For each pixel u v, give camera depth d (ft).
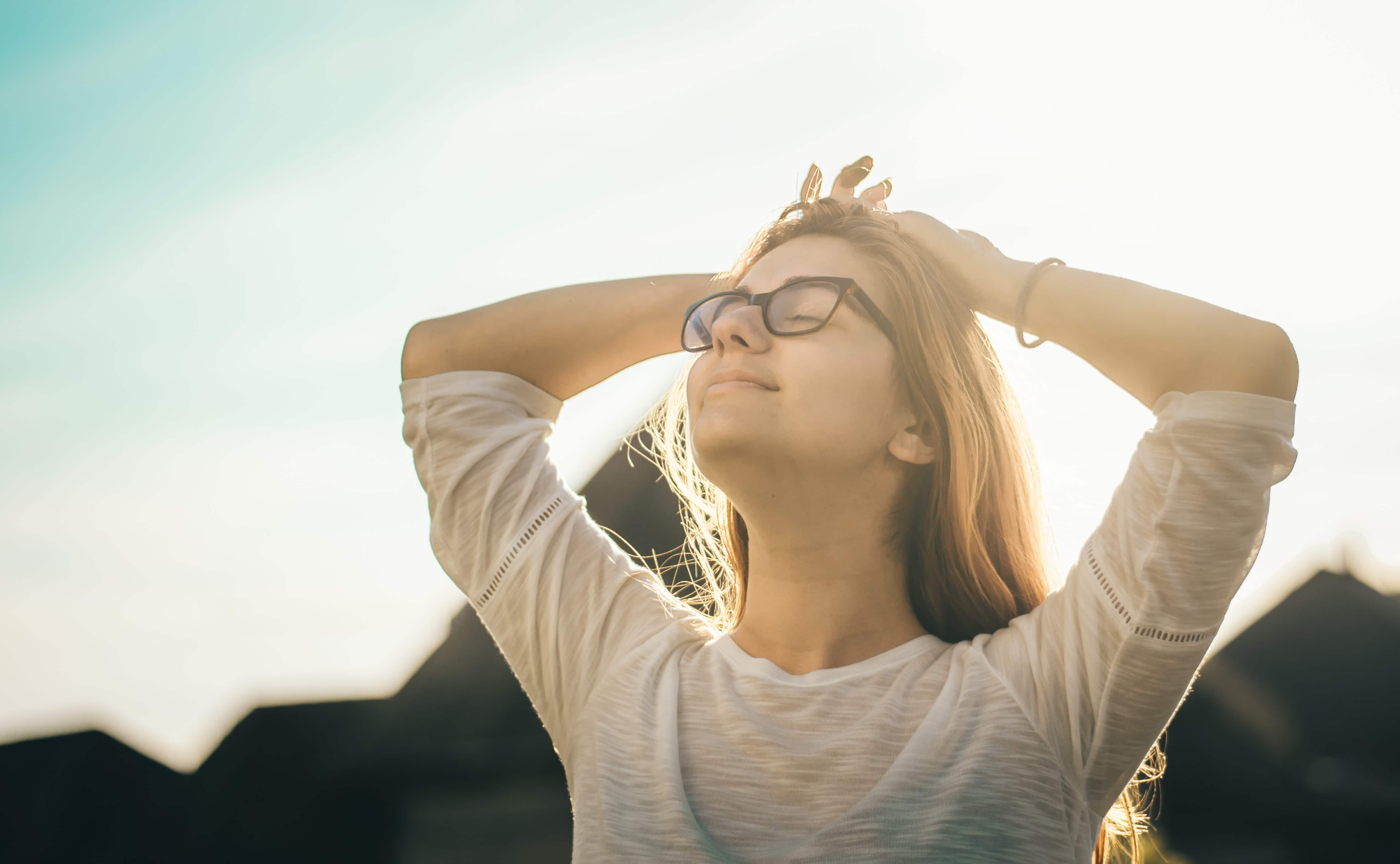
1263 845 36.47
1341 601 42.47
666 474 6.80
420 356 5.86
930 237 5.45
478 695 34.27
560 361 5.95
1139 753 4.49
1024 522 5.52
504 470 5.53
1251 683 40.83
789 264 5.20
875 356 4.83
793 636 4.94
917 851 4.01
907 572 5.28
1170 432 4.30
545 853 33.63
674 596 6.18
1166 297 4.53
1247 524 4.25
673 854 4.25
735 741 4.54
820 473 4.72
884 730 4.36
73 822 45.06
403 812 34.81
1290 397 4.32
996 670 4.56
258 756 39.96
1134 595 4.35
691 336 5.26
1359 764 38.04
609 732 4.86
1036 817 4.15
